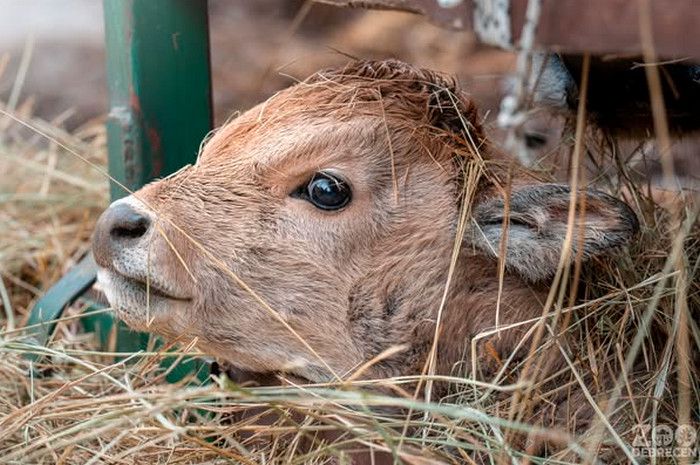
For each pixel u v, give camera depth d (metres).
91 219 7.21
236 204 4.51
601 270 4.68
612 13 3.34
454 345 4.65
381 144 4.55
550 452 4.30
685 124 4.92
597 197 4.23
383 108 4.60
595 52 3.45
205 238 4.46
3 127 8.18
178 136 5.46
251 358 4.59
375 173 4.55
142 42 5.29
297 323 4.54
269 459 4.29
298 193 4.54
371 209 4.55
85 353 4.72
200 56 5.45
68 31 11.46
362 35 10.79
